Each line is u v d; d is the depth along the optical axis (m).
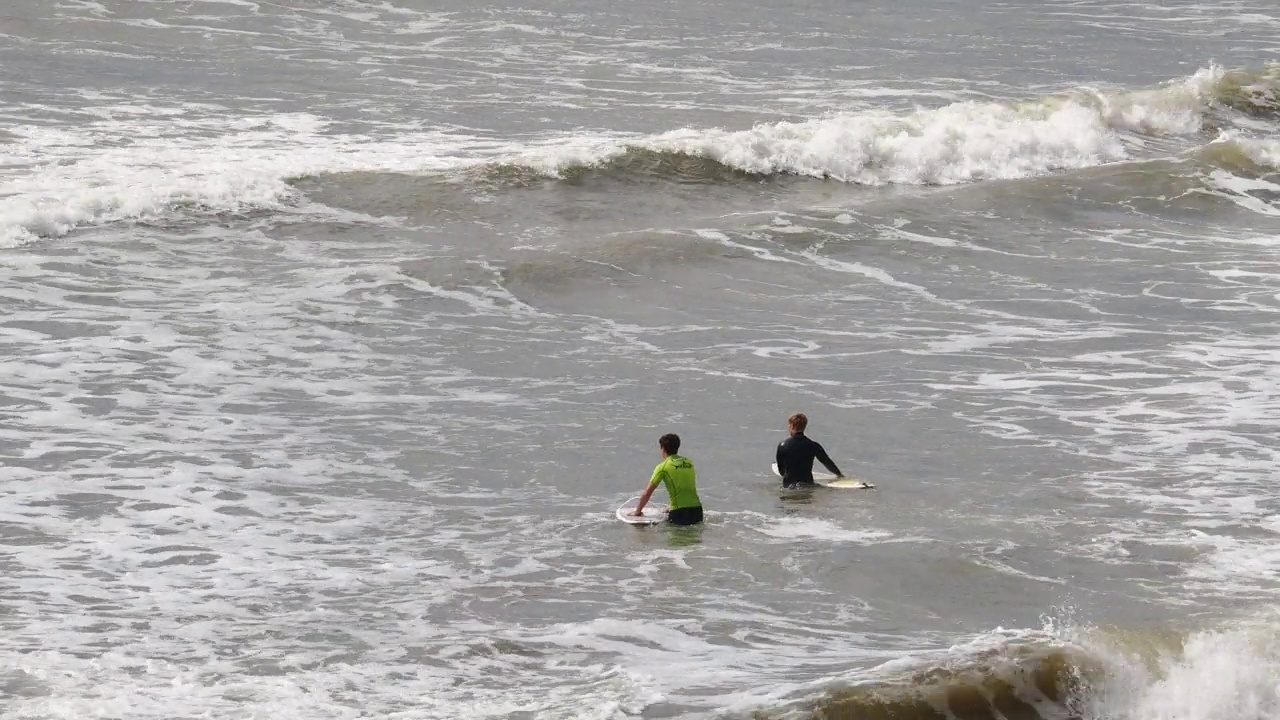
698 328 51.25
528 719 25.81
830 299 54.72
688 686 27.36
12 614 29.53
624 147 68.81
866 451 41.25
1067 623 30.66
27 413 40.47
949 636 30.11
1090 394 45.75
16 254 52.66
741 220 62.75
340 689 27.02
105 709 25.56
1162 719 27.09
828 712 26.28
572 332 50.22
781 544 34.94
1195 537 35.53
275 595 31.20
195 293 50.78
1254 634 29.52
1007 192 68.62
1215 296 56.00
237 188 59.97
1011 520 36.50
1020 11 109.56
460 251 57.03
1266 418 43.84
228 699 26.34
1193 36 105.06
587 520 36.25
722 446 41.50
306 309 50.12
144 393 42.47
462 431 41.53
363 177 63.22
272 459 38.75
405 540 34.53
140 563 32.44
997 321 52.75
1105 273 58.75
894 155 72.00
